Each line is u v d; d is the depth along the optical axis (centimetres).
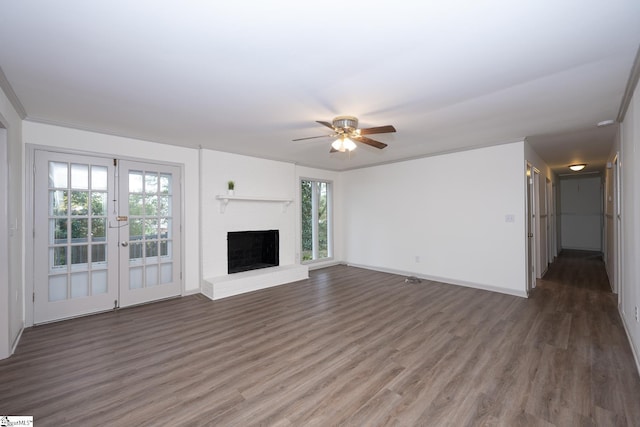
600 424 164
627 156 288
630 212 275
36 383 210
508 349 254
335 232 670
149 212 402
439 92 254
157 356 249
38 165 320
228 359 243
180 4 146
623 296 316
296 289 460
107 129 357
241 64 206
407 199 545
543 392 194
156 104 279
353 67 211
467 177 463
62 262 337
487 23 162
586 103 278
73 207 344
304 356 247
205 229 446
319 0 144
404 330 298
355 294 430
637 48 186
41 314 321
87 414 177
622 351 248
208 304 390
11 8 147
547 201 621
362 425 167
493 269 438
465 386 202
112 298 369
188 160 438
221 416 175
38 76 222
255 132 373
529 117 318
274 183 536
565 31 169
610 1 145
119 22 160
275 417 174
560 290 438
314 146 448
